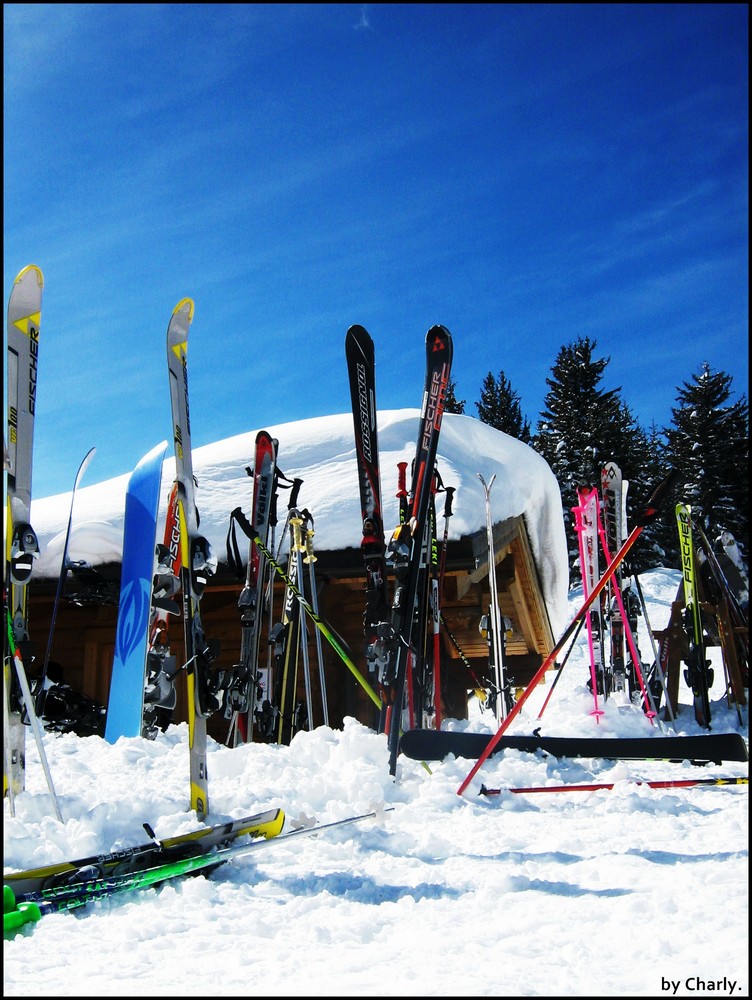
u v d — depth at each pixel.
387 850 3.29
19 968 1.89
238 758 4.80
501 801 4.41
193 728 3.60
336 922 2.25
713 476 19.45
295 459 9.77
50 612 8.91
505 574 10.27
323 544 7.96
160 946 2.06
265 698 7.23
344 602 8.70
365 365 6.05
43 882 2.51
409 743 5.17
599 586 4.43
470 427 10.56
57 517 9.05
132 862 2.73
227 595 8.91
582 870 2.82
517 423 43.31
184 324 4.02
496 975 1.76
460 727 7.41
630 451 32.31
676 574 28.84
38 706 5.74
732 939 1.97
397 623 5.18
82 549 7.96
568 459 33.19
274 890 2.66
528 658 11.82
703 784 4.66
